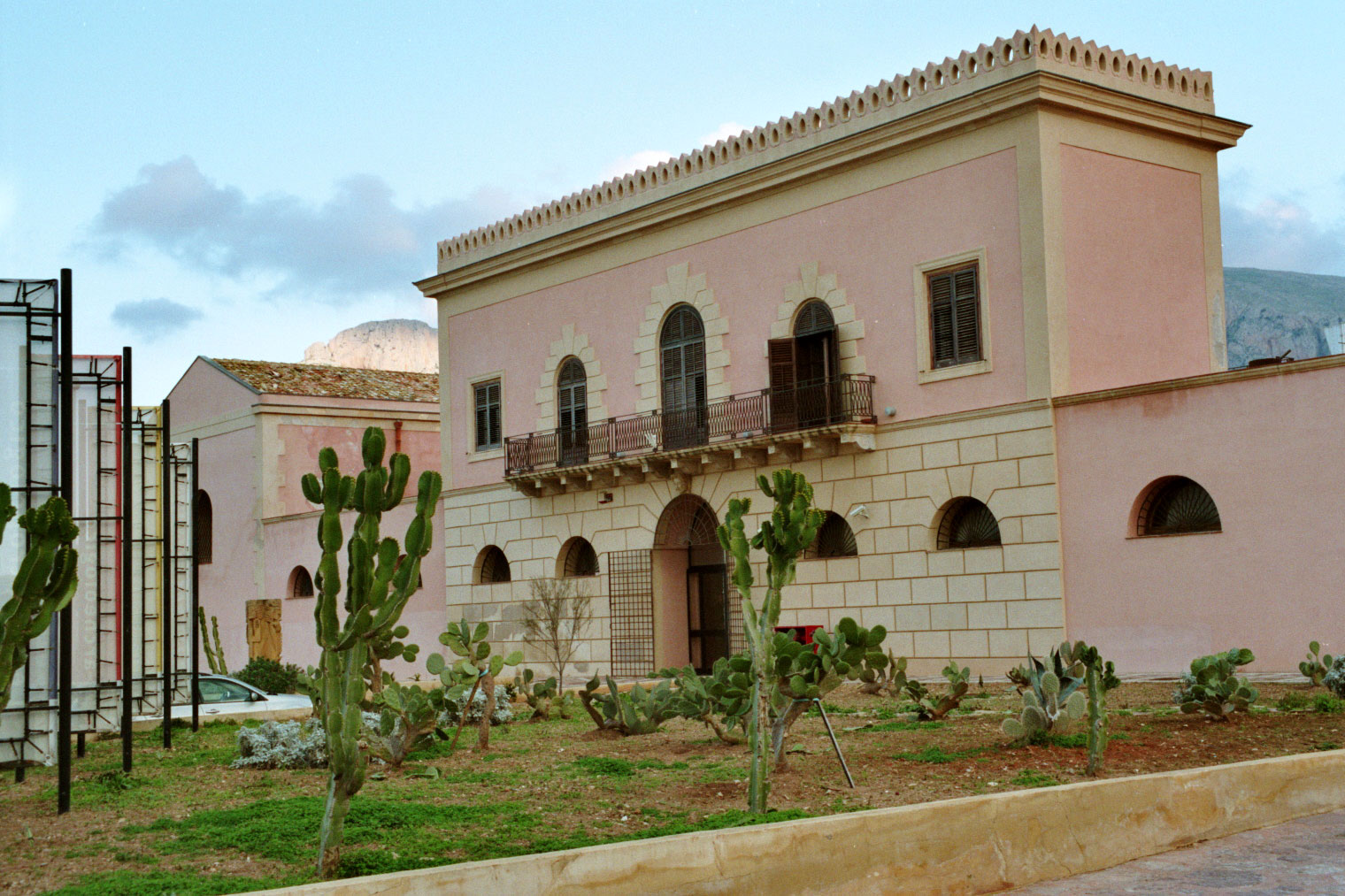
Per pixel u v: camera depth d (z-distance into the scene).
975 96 22.84
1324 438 18.83
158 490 15.30
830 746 13.52
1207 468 20.08
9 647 8.70
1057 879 8.77
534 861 7.18
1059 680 13.02
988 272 22.89
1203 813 9.76
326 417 40.47
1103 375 22.75
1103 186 23.23
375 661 16.22
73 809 10.58
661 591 28.67
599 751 13.89
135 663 14.64
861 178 24.95
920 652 23.52
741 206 27.12
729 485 27.06
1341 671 16.00
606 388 29.97
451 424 34.12
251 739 13.16
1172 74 24.42
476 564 33.06
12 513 8.72
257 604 31.20
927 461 23.59
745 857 7.74
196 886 7.70
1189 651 20.12
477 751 14.17
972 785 10.82
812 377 25.69
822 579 25.23
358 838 8.97
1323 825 10.00
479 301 33.56
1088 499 21.45
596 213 30.12
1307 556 18.92
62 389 10.52
